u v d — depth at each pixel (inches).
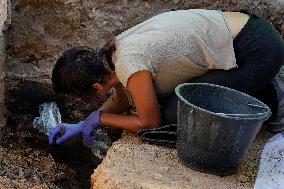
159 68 99.2
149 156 97.1
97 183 90.4
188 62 100.5
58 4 122.3
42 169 114.3
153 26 100.2
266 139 109.4
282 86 109.8
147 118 100.1
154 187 87.5
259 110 94.8
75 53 97.4
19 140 120.7
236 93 98.4
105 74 98.8
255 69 102.7
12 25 123.0
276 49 102.6
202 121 89.0
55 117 119.3
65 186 113.7
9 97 123.3
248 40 102.1
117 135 117.8
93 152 115.2
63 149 119.0
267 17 124.5
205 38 100.7
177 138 96.3
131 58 96.3
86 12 124.4
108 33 126.4
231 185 91.3
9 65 124.9
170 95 105.7
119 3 125.2
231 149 90.7
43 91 124.4
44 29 124.6
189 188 88.2
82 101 125.2
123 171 91.1
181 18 101.5
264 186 91.6
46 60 126.4
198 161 93.0
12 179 108.4
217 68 103.2
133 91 98.3
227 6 124.7
